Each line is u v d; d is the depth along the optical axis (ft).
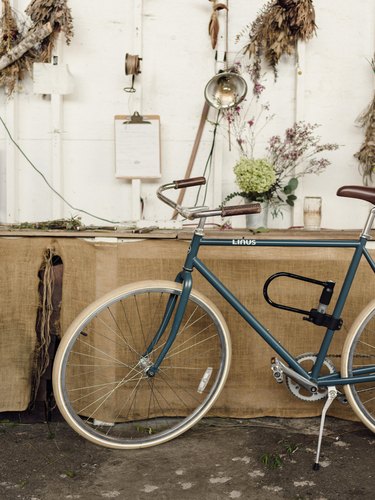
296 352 9.02
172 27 10.84
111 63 10.88
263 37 10.55
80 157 10.99
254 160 10.21
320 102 10.91
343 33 10.82
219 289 8.34
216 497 7.04
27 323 8.93
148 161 10.80
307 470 7.68
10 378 8.95
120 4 10.80
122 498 7.01
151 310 8.91
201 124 10.86
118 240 8.82
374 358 8.93
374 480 7.43
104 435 8.23
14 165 10.81
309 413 9.14
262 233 9.20
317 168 10.87
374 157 10.59
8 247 8.84
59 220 10.02
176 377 9.06
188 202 11.09
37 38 10.33
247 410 9.10
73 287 8.84
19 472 7.61
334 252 8.93
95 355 8.84
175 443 8.48
